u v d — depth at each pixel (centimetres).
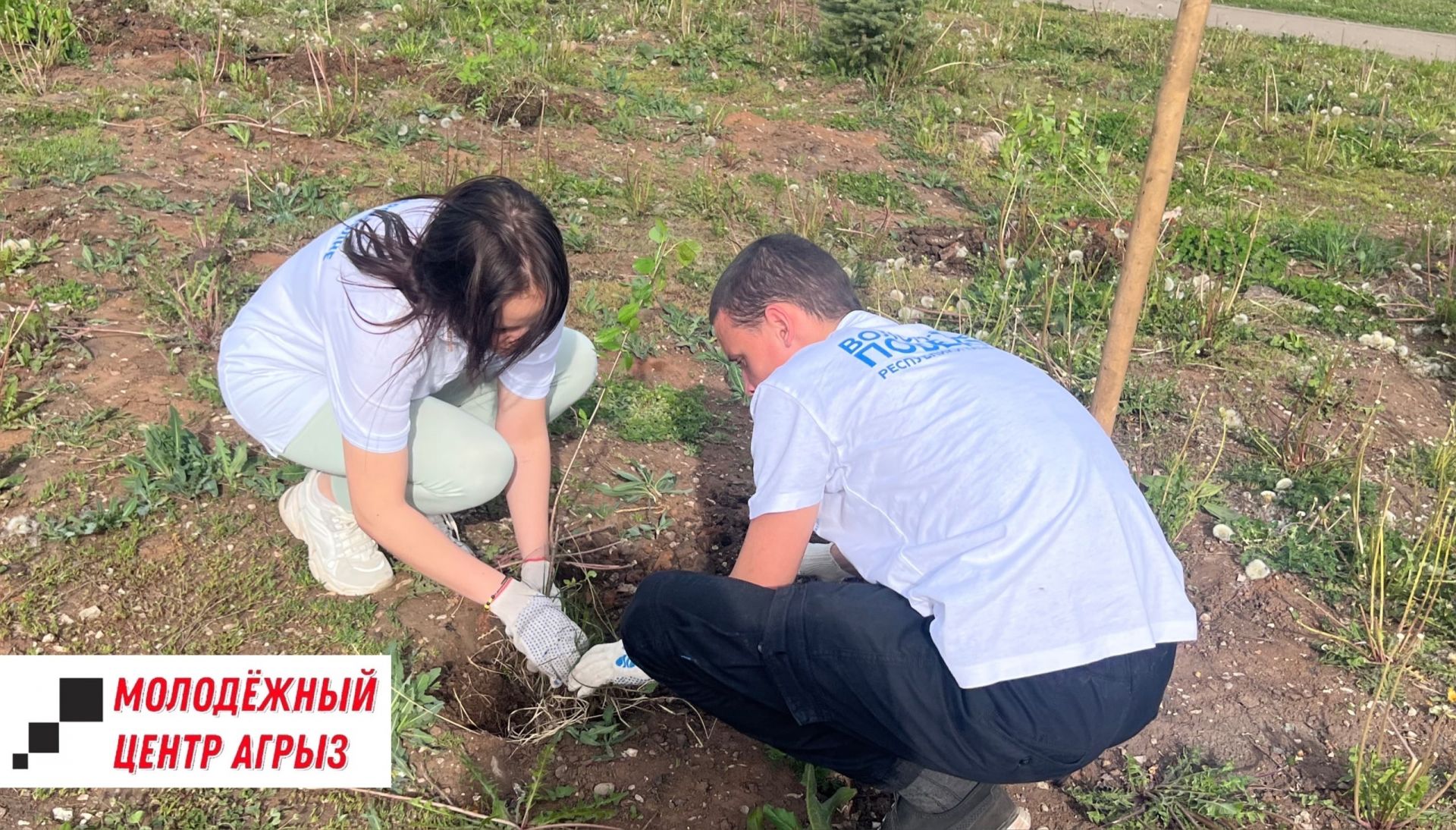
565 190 527
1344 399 425
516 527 283
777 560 214
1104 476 203
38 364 349
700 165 584
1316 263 557
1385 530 343
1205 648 303
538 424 285
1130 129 746
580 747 257
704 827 242
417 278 219
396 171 522
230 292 399
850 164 620
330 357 234
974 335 441
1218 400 422
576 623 284
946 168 634
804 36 827
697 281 465
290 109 578
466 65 596
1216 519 354
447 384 266
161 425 331
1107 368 315
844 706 208
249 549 293
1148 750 271
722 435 374
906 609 203
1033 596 192
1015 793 258
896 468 206
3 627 261
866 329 224
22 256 401
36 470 308
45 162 478
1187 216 595
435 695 263
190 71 611
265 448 276
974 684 189
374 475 241
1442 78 1016
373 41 719
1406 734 277
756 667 213
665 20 823
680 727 266
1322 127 800
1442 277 546
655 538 321
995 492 198
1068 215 566
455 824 235
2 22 619
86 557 282
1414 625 304
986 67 873
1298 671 295
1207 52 998
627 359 310
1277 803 257
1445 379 455
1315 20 1430
